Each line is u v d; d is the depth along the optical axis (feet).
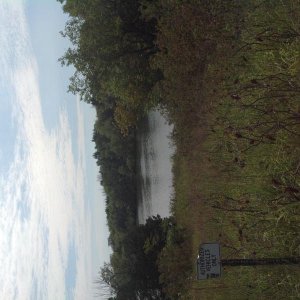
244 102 29.07
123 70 56.65
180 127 51.55
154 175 101.96
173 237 58.59
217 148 40.14
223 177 38.83
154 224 74.84
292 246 20.84
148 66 56.54
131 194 121.80
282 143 20.70
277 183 19.70
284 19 24.61
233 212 34.14
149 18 50.98
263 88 23.52
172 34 45.16
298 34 22.40
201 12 41.73
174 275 53.98
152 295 70.69
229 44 37.52
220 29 39.47
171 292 54.13
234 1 38.42
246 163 29.76
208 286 39.83
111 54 55.88
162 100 58.08
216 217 41.39
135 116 65.05
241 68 33.32
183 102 47.93
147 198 108.37
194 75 45.50
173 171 70.54
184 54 44.39
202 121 45.70
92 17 55.01
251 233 26.76
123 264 72.23
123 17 55.62
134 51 56.59
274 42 24.53
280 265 22.16
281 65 22.34
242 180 31.65
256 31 30.48
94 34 54.90
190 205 54.60
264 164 24.71
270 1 29.66
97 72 57.88
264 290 25.30
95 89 59.21
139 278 70.95
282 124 20.90
